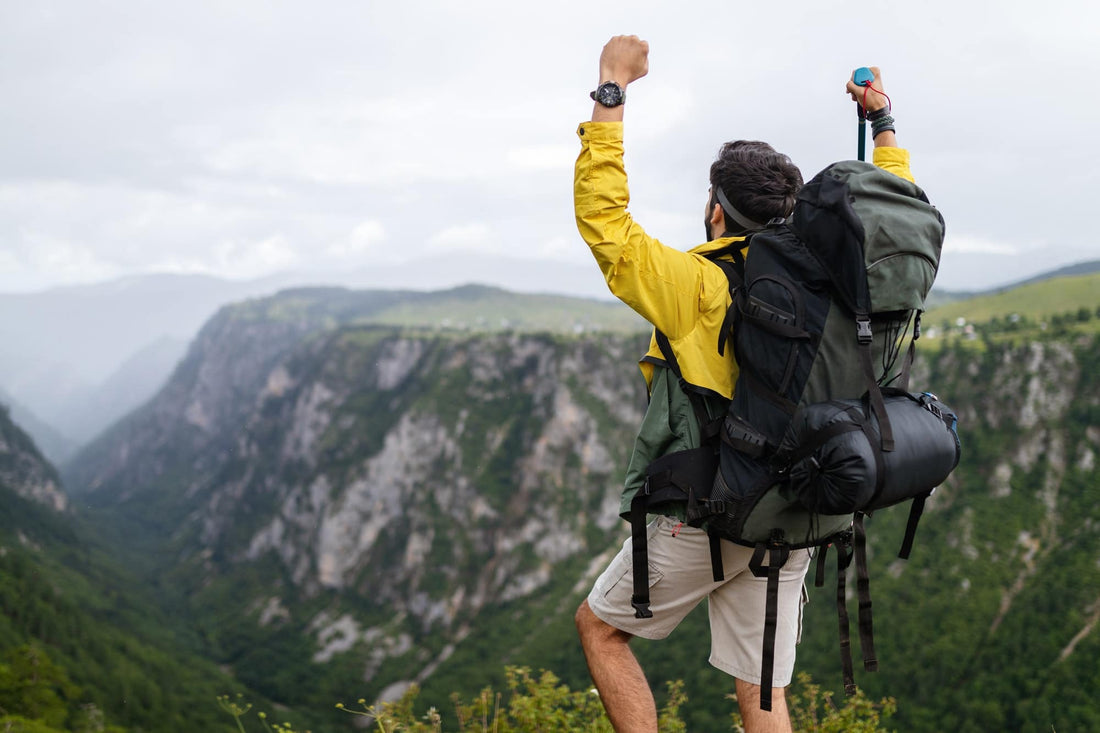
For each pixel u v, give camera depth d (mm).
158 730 104125
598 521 196125
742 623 3256
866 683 104250
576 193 2980
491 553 197375
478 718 5605
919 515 2801
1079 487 130750
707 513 2848
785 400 2707
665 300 2873
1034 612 108250
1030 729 87938
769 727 3197
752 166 3076
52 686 79812
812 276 2686
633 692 3236
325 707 160625
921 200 2773
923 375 156375
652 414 3045
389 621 193000
